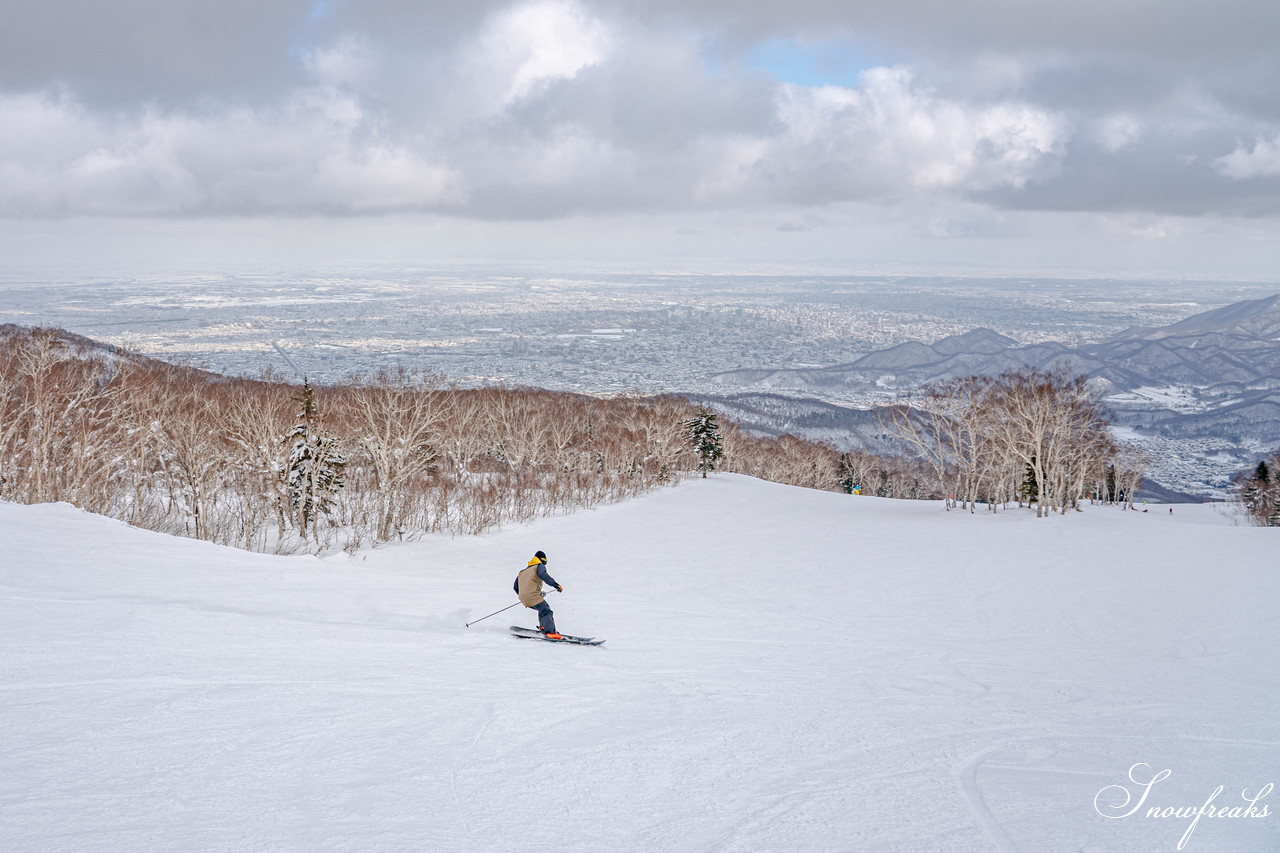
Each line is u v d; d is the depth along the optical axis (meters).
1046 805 7.51
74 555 17.95
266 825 6.03
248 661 10.88
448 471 58.47
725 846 6.22
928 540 38.44
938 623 20.94
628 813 6.81
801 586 27.05
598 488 62.56
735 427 110.25
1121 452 93.25
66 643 10.71
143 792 6.46
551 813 6.69
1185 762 9.16
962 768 8.59
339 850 5.69
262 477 42.31
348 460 46.31
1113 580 26.45
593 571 30.67
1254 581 25.17
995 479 59.91
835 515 51.31
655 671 12.90
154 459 42.72
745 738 9.27
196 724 8.16
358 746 7.94
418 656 12.33
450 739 8.39
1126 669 15.44
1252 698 12.94
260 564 21.72
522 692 10.63
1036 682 14.00
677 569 31.17
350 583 20.64
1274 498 68.44
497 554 36.47
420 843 5.92
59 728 7.70
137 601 13.96
